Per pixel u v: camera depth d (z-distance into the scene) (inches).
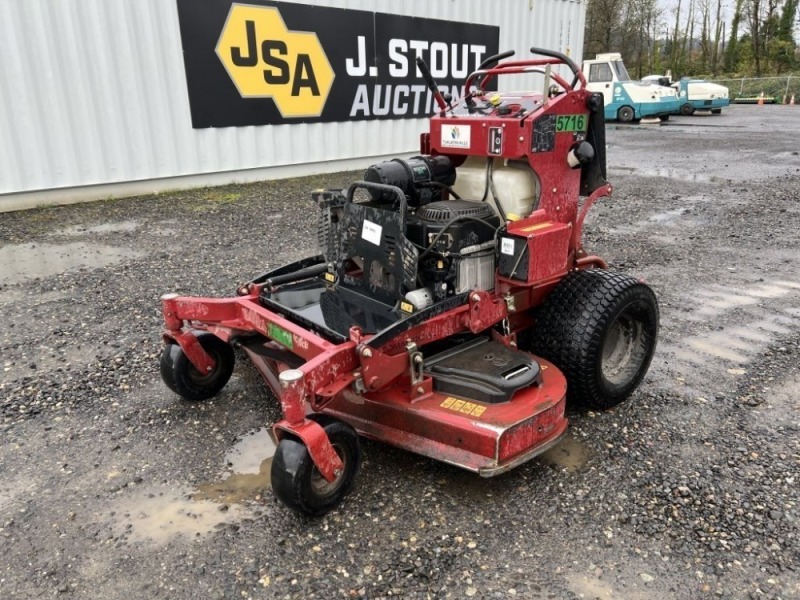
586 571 95.4
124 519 107.2
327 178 394.3
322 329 118.2
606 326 128.6
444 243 121.4
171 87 334.6
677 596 90.8
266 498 112.3
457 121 133.7
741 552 98.8
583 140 136.5
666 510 108.3
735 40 1806.1
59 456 124.3
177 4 324.8
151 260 240.4
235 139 364.2
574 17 531.2
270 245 259.9
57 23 295.4
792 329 182.1
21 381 152.2
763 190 372.8
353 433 107.9
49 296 205.2
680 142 601.9
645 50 1907.0
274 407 142.0
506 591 91.7
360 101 409.1
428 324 116.8
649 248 261.9
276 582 93.7
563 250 129.3
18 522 106.7
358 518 106.9
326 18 377.1
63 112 306.0
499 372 117.0
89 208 315.3
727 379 153.6
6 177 298.7
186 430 133.3
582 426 133.7
